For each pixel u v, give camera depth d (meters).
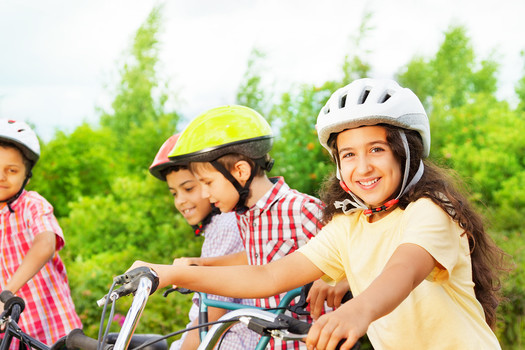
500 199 6.73
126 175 7.38
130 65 9.31
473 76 9.79
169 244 6.00
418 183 2.01
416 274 1.75
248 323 1.71
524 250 5.45
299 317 2.64
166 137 7.39
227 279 2.13
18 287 2.97
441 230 1.87
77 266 5.71
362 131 1.97
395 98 1.97
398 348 2.06
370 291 1.63
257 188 2.72
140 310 1.68
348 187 2.06
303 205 2.65
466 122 7.69
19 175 3.29
